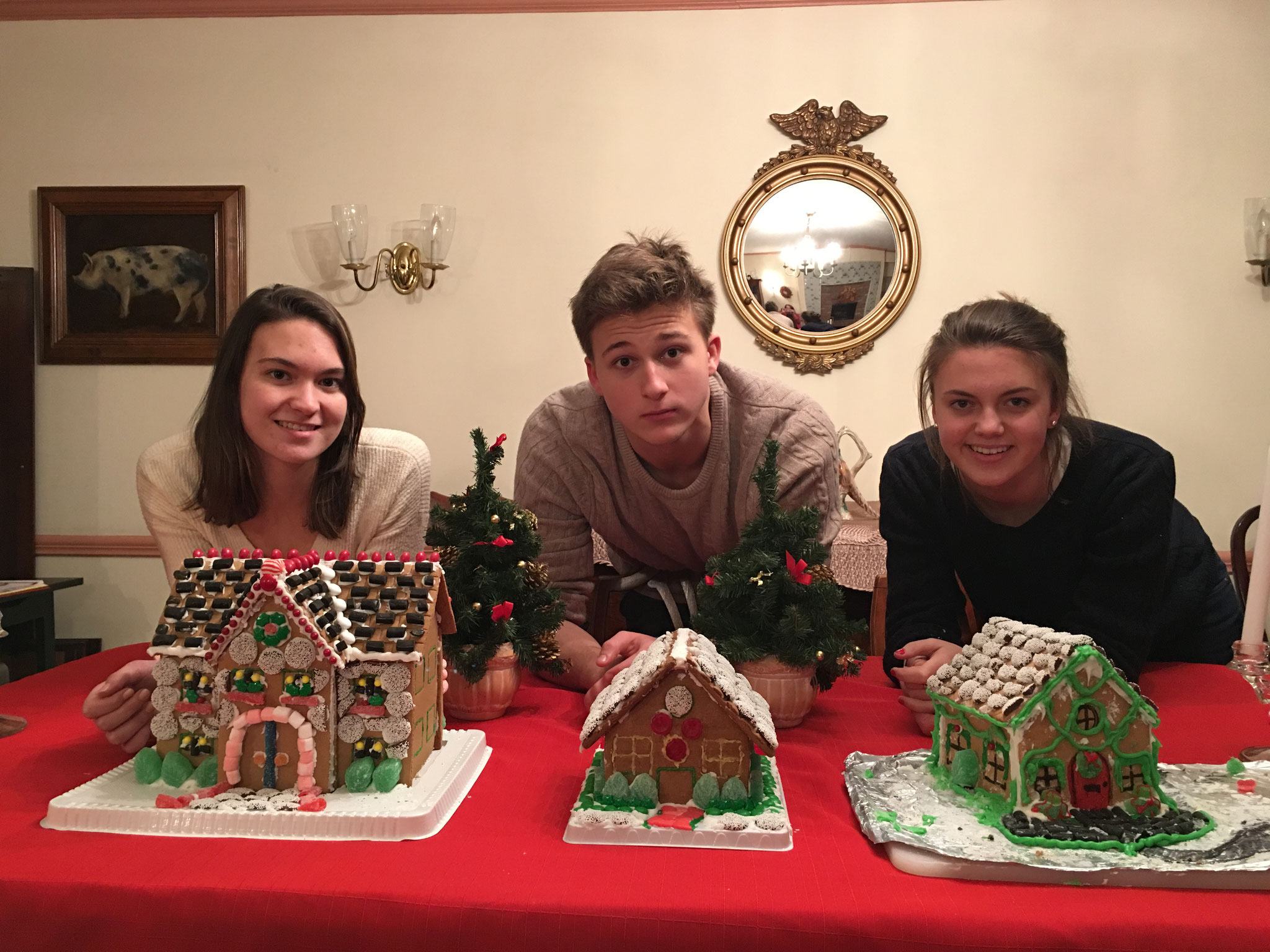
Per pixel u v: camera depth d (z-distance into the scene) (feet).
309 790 3.38
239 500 4.97
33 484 12.23
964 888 2.80
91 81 12.41
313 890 2.72
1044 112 11.85
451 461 12.46
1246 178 11.67
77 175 12.43
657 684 3.40
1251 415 11.78
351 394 5.06
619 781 3.38
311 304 4.79
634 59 12.17
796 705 4.33
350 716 3.48
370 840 3.13
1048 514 4.98
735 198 12.12
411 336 12.41
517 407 12.40
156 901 2.72
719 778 3.38
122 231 12.36
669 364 4.57
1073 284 11.90
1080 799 3.28
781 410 5.35
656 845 3.12
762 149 12.10
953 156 11.94
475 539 4.54
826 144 11.96
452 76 12.29
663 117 12.16
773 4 12.02
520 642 4.57
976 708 3.47
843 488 10.85
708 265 12.21
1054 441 4.83
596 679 5.04
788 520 4.36
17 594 9.97
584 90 12.22
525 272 12.32
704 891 2.76
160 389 12.45
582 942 2.62
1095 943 2.55
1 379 12.05
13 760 3.87
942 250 11.99
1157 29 11.71
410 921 2.66
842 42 12.01
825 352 12.01
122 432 12.48
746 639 4.33
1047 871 2.82
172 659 3.52
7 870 2.85
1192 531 6.23
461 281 12.36
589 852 3.06
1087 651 3.28
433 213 11.85
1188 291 11.78
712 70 12.11
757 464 5.33
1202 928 2.55
